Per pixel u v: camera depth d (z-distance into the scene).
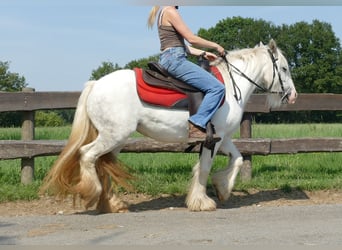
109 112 5.96
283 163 9.36
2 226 5.53
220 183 6.65
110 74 6.16
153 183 7.66
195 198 6.39
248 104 8.11
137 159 9.16
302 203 6.95
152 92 6.04
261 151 7.93
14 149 7.47
